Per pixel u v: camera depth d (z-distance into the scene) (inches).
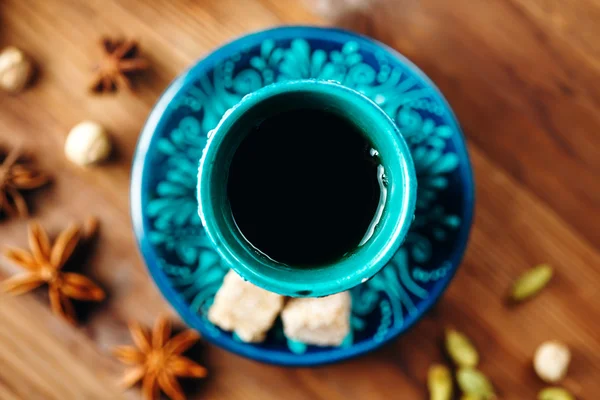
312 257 8.1
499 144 10.7
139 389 10.7
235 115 7.6
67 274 10.4
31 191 10.6
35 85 10.5
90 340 10.6
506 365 10.8
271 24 10.6
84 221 10.6
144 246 9.7
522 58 10.7
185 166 9.7
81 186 10.6
